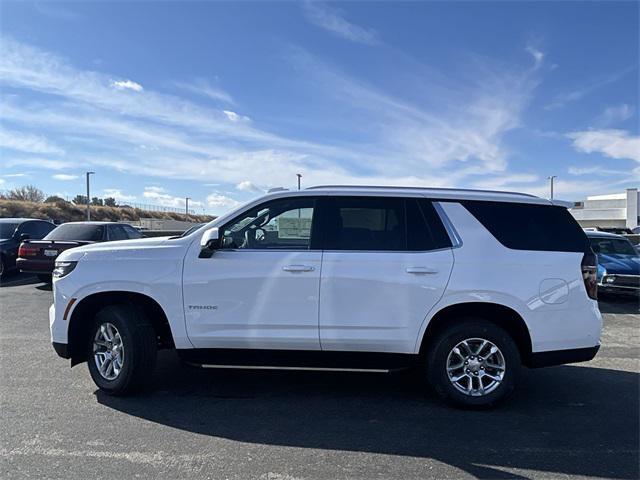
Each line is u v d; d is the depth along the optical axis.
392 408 4.79
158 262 4.86
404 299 4.65
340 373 5.89
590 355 4.74
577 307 4.70
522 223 4.84
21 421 4.35
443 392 4.72
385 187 5.02
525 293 4.64
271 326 4.73
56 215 67.25
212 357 4.87
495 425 4.40
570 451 3.91
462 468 3.62
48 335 7.57
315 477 3.46
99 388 5.00
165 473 3.47
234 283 4.75
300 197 4.94
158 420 4.41
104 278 4.88
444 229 4.79
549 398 5.13
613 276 11.23
